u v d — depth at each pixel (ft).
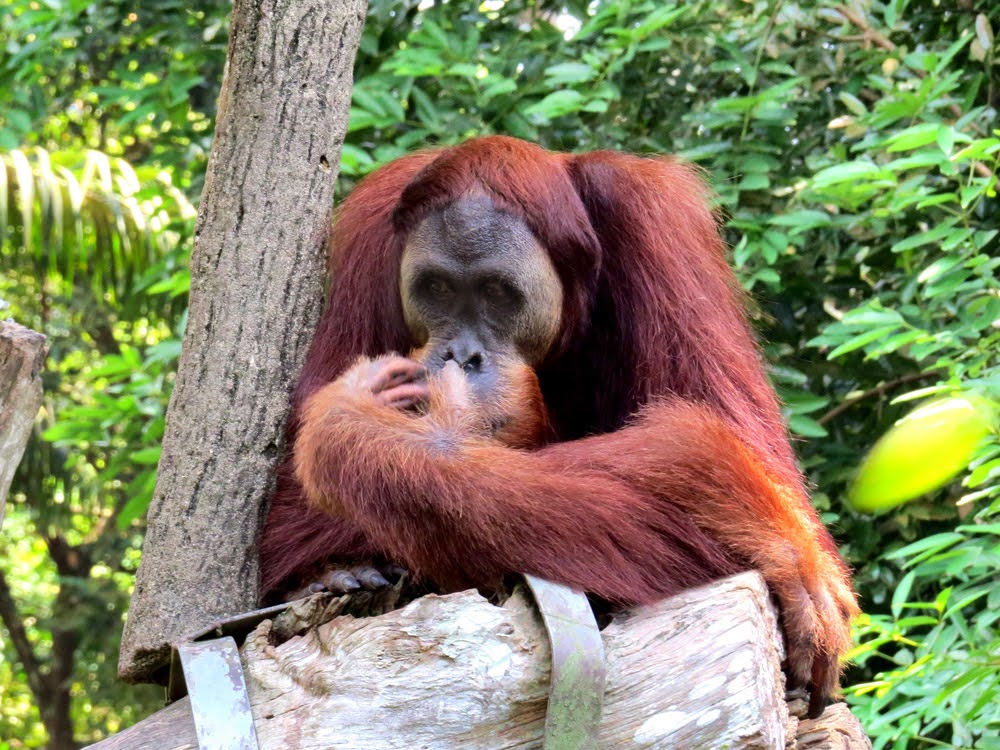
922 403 22.33
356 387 11.97
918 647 18.04
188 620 12.42
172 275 31.60
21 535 70.18
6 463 12.21
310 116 13.04
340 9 13.21
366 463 11.02
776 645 10.96
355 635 10.32
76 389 60.03
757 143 23.11
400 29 27.76
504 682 9.93
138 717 64.13
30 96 32.65
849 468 23.66
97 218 37.91
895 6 22.25
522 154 13.20
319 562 13.06
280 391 12.95
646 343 13.69
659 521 11.41
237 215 12.80
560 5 28.43
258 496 12.82
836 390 26.27
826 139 25.55
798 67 24.41
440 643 10.06
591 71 23.04
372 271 14.78
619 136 25.31
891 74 22.76
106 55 35.47
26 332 12.52
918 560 17.61
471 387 12.23
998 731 18.61
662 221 14.20
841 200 21.39
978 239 19.43
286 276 12.94
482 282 12.50
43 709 69.97
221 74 30.68
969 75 24.63
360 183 16.30
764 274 22.08
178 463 12.61
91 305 55.77
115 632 64.03
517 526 10.76
